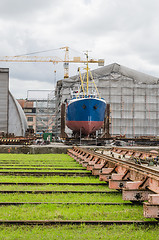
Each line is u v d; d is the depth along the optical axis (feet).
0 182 42.39
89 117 146.92
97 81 271.69
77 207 28.68
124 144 167.22
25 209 27.45
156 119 270.87
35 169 62.08
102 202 30.48
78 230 21.77
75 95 180.65
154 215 21.58
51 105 343.26
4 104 189.26
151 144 166.61
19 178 48.73
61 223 23.13
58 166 68.33
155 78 278.05
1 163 76.74
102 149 116.88
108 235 20.68
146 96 271.08
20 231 21.50
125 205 29.58
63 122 164.04
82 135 164.55
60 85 310.65
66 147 123.03
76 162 79.10
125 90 270.46
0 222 22.97
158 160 64.49
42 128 335.26
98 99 147.33
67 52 443.32
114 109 268.00
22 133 238.89
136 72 282.56
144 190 26.66
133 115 269.23
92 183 42.68
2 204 29.30
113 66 277.64
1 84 189.88
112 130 265.54
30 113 386.32
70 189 38.27
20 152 122.01
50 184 42.42
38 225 22.79
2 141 136.98
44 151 122.21
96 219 24.47
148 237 20.34
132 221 23.21
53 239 19.85
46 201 31.12
